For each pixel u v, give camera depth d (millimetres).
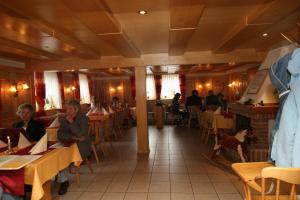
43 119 6363
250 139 4367
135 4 2693
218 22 3471
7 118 5613
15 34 3457
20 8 2592
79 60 5945
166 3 2682
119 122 7980
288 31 3707
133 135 8039
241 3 2750
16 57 5457
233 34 3826
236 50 5559
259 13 2844
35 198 2295
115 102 9742
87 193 3457
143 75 5742
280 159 1979
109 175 4176
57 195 3402
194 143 6523
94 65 5914
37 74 8109
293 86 1974
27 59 5836
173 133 8227
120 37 3664
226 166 4496
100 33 3412
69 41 4051
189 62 5699
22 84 6180
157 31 3867
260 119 4500
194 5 2418
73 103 3732
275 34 3926
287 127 1918
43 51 4832
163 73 12844
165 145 6391
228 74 12086
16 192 2268
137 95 5715
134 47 4703
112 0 2553
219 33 4094
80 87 11531
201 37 4363
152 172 4281
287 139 1915
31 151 2760
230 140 4527
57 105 9352
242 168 2324
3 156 2602
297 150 1869
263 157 4336
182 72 12375
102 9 2482
